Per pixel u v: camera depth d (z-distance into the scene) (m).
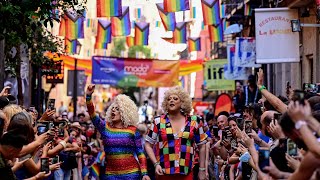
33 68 28.72
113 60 34.81
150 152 13.61
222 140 14.41
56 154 11.80
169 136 13.46
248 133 11.70
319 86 12.88
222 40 28.00
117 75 34.84
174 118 13.59
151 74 35.06
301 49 25.77
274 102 11.61
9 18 14.62
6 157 9.09
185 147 13.45
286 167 9.16
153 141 13.62
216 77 35.66
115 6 20.16
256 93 22.80
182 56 46.78
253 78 23.98
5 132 9.62
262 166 8.06
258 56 19.98
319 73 23.69
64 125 13.32
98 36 25.80
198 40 31.25
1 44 17.88
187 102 13.55
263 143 11.04
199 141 13.59
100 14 20.17
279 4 25.62
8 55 21.20
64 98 60.25
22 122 9.54
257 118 13.28
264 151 8.06
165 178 13.49
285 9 19.98
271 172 7.99
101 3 20.17
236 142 13.02
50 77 30.91
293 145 8.42
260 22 19.98
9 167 9.12
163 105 13.63
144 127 20.52
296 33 19.97
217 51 44.28
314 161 7.20
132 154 13.99
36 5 14.65
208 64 35.84
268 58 19.97
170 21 23.70
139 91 77.50
